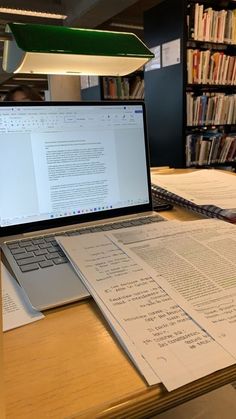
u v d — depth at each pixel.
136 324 0.40
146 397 0.31
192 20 2.47
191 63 2.57
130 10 4.05
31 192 0.66
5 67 1.02
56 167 0.69
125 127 0.77
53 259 0.57
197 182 1.07
